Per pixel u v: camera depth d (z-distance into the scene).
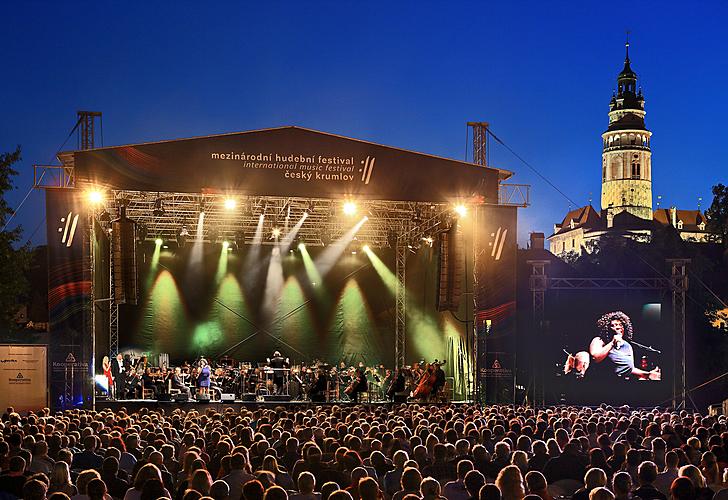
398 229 40.94
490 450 15.62
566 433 14.46
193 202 35.25
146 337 40.94
